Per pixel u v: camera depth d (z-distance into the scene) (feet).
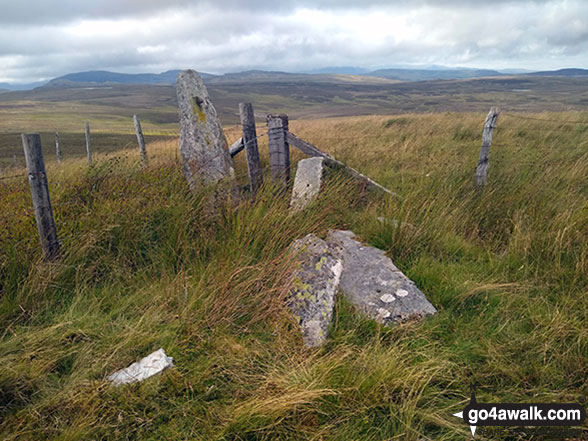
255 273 12.37
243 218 15.57
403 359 9.52
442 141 35.70
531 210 17.01
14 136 204.03
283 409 7.97
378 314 11.68
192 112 19.12
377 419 8.28
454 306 12.26
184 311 11.16
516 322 11.17
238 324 11.19
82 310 11.50
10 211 15.16
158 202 16.22
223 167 19.33
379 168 26.40
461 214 17.30
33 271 12.32
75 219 14.96
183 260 14.15
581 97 597.93
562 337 10.32
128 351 9.93
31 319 11.14
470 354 10.14
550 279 13.06
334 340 10.50
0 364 9.04
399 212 17.08
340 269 12.70
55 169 28.63
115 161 21.38
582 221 15.34
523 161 25.07
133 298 12.05
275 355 10.09
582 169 22.21
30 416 8.11
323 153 21.08
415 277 13.67
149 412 8.37
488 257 14.93
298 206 17.06
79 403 8.45
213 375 9.35
